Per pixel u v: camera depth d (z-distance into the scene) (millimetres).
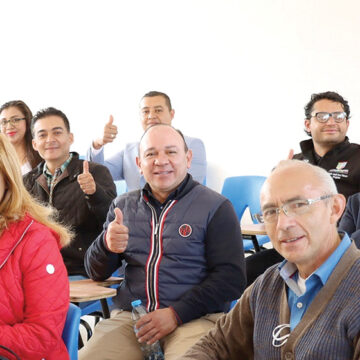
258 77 4602
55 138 3201
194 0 4863
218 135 4812
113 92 5324
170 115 4195
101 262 2400
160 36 5051
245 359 1534
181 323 2148
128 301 2326
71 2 5480
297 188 1311
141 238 2354
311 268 1338
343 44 4230
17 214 1721
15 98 5816
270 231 1355
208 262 2283
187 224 2289
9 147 1738
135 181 4180
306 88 4395
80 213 3074
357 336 1195
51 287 1678
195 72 4895
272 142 4566
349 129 4227
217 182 4836
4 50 5832
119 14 5246
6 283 1653
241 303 1518
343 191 3406
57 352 1683
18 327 1614
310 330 1258
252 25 4605
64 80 5570
